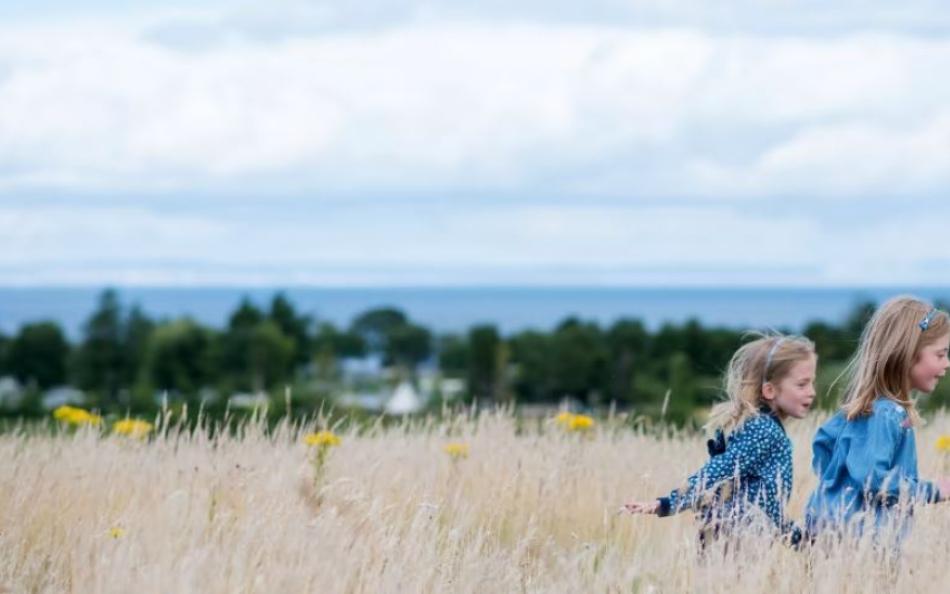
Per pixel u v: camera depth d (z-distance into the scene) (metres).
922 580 6.97
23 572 7.38
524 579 7.70
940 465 9.77
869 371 8.02
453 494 9.24
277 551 7.34
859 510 7.81
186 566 6.90
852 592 6.96
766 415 8.10
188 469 9.46
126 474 9.41
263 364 134.38
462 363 184.38
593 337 112.75
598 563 8.00
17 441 10.95
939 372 8.02
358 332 191.88
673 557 7.57
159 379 133.88
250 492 8.65
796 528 7.91
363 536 7.68
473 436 11.23
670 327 101.94
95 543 7.68
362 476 9.31
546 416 12.83
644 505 8.06
